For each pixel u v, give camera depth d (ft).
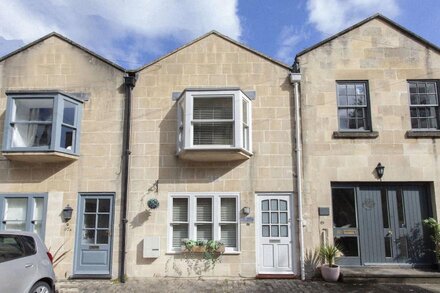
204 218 34.35
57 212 34.22
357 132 34.83
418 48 36.58
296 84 35.76
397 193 35.04
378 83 35.99
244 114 34.86
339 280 31.65
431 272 31.91
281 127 35.32
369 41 36.68
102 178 34.73
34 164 35.01
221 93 33.96
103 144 35.29
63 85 36.45
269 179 34.50
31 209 34.24
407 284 30.60
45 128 34.06
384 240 34.32
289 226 33.78
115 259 33.35
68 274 33.06
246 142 34.58
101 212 34.37
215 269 33.17
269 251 33.47
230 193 34.30
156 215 34.12
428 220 33.27
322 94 35.83
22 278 21.21
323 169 34.63
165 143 35.27
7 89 36.47
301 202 33.91
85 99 36.09
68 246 33.60
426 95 36.22
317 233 33.65
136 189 34.58
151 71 36.60
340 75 36.14
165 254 33.47
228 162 34.86
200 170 34.78
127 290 29.45
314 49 36.60
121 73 36.63
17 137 34.14
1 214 34.22
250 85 36.17
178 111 35.17
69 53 37.06
